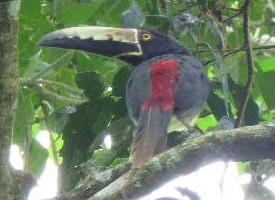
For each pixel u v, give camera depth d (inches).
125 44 440.1
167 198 339.3
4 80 335.0
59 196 350.6
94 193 349.4
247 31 404.8
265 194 393.4
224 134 335.0
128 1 444.5
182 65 410.3
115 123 407.5
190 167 333.4
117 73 418.3
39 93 445.7
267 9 490.0
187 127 400.2
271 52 496.4
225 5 427.5
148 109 386.6
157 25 434.0
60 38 421.7
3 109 335.6
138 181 331.9
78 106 414.6
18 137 443.2
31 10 440.1
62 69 463.5
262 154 335.3
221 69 389.1
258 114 401.4
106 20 449.7
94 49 432.5
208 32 436.5
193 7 421.7
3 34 333.4
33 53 443.2
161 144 370.6
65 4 436.1
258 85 439.2
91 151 411.5
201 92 406.6
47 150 462.9
